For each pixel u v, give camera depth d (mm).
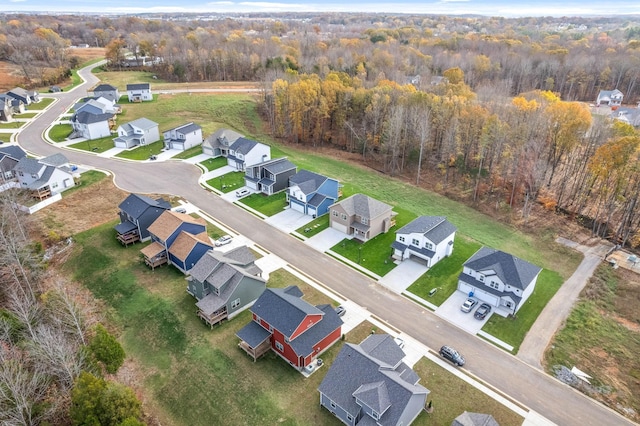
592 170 62750
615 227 64312
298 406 35344
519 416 34750
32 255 50844
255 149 80562
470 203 71938
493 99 94938
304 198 65188
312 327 39938
